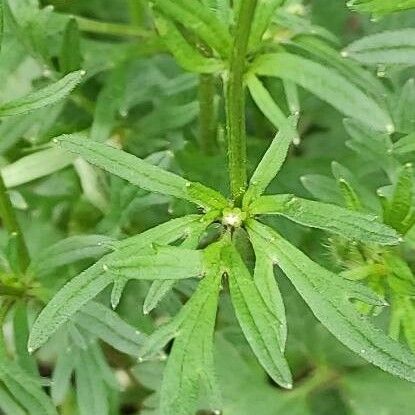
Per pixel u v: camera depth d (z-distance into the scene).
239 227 0.16
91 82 0.25
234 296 0.15
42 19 0.22
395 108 0.21
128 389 0.27
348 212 0.15
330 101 0.19
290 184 0.25
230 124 0.16
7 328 0.25
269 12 0.18
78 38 0.22
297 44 0.20
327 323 0.15
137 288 0.23
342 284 0.15
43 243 0.25
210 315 0.15
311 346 0.25
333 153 0.26
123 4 0.28
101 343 0.26
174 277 0.15
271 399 0.25
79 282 0.16
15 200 0.22
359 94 0.19
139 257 0.15
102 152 0.16
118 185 0.21
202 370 0.15
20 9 0.22
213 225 0.16
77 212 0.25
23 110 0.17
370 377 0.25
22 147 0.24
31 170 0.24
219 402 0.15
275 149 0.16
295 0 0.22
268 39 0.20
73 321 0.19
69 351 0.21
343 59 0.20
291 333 0.25
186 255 0.16
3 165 0.24
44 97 0.17
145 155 0.24
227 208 0.16
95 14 0.28
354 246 0.19
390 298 0.19
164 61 0.26
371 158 0.21
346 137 0.27
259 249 0.16
